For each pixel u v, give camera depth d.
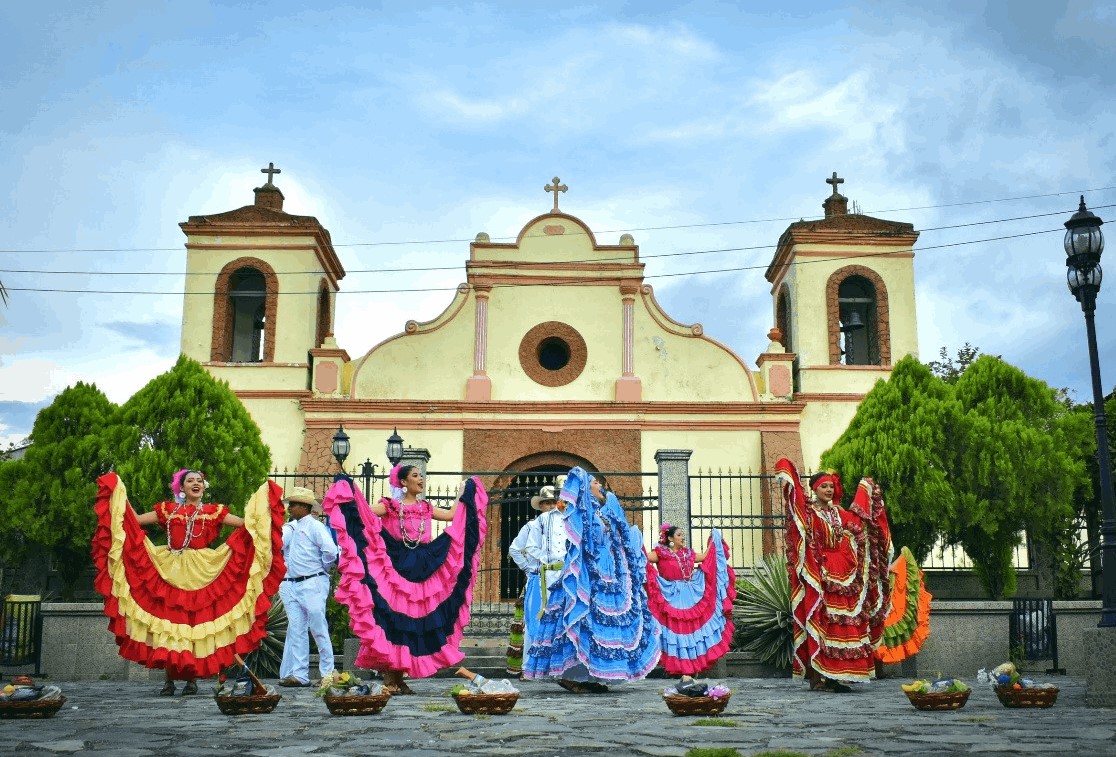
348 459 25.31
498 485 25.45
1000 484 21.50
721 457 25.67
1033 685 8.79
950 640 14.91
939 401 22.34
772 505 25.06
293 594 11.00
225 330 26.77
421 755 5.75
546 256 26.94
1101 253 10.73
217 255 27.12
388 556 9.84
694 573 12.60
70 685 12.18
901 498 21.88
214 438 21.97
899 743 6.20
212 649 9.20
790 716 8.04
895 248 27.77
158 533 20.12
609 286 26.86
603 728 7.12
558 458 25.72
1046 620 15.14
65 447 21.89
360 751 5.91
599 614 10.80
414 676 9.88
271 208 27.97
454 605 10.12
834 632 11.16
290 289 26.91
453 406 25.62
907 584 13.58
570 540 10.83
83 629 13.63
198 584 9.36
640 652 11.03
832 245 27.70
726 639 12.67
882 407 23.02
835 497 11.88
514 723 7.45
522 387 26.16
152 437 22.19
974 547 22.12
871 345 27.78
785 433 25.89
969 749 5.89
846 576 11.33
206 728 7.06
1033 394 22.30
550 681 12.63
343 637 15.62
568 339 26.50
